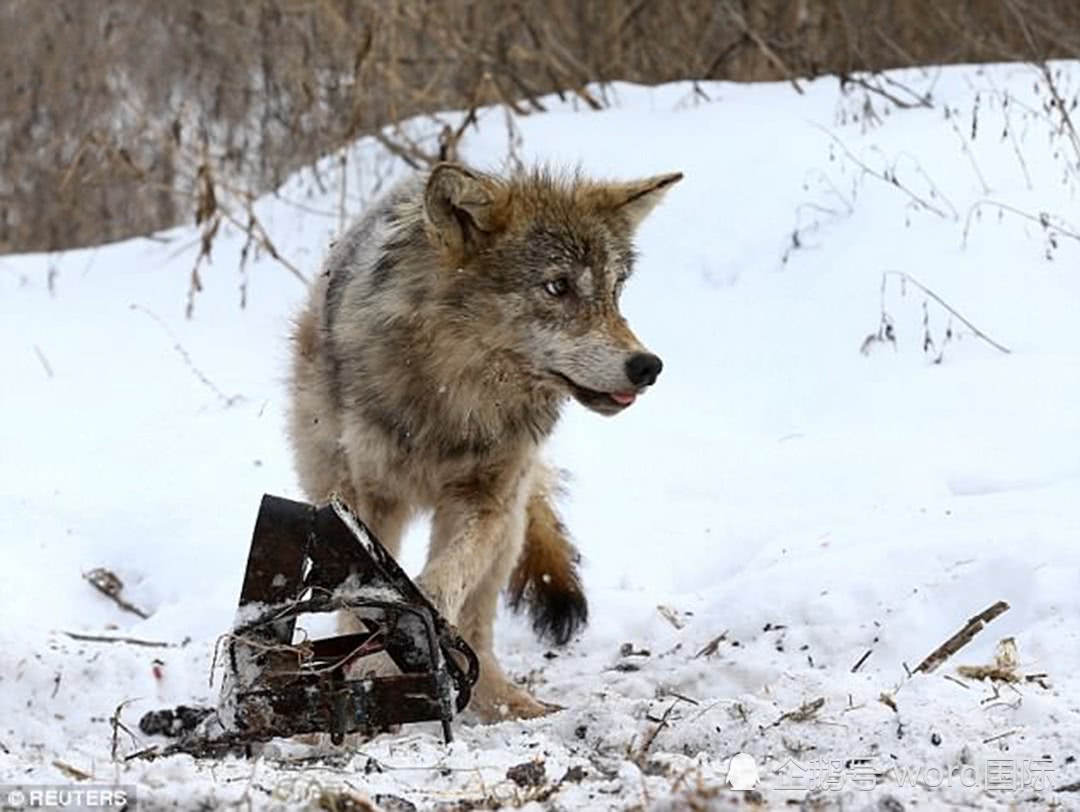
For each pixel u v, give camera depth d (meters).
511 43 21.11
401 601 7.77
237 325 17.11
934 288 14.73
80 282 19.23
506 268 9.23
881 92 18.47
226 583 11.57
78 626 11.31
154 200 22.09
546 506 10.48
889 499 11.69
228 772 7.09
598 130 18.78
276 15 21.28
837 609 9.90
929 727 7.77
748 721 7.91
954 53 21.05
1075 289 14.33
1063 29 20.47
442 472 9.55
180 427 14.39
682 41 21.47
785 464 12.50
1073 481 11.37
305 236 18.78
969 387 13.14
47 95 22.75
